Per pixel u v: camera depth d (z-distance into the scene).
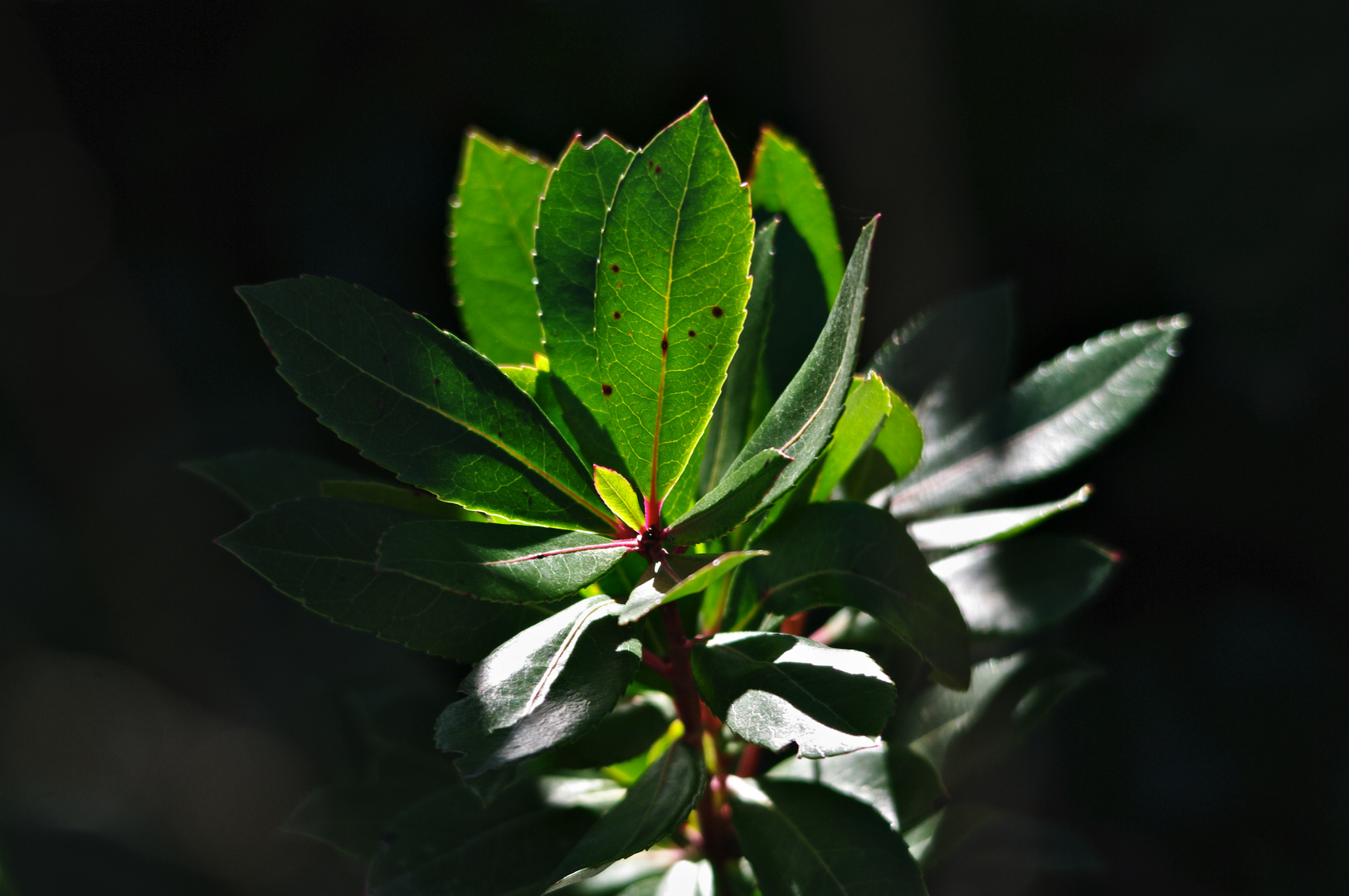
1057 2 2.05
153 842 2.20
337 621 0.74
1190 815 1.96
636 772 0.80
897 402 0.77
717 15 2.13
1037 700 0.81
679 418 0.76
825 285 0.81
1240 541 2.15
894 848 0.76
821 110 2.12
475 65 2.25
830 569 0.77
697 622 0.78
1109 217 2.09
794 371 0.80
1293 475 2.07
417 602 0.75
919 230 2.10
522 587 0.74
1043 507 0.78
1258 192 1.93
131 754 2.38
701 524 0.75
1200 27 1.96
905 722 0.83
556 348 0.76
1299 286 1.93
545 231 0.76
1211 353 2.06
